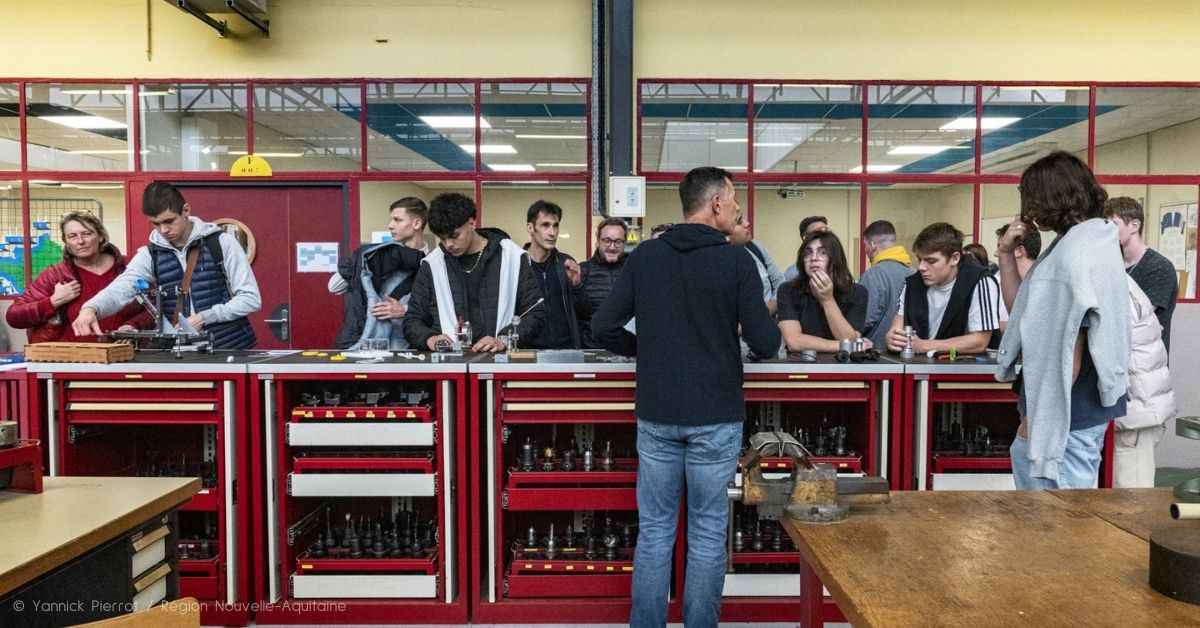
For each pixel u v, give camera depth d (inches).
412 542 109.0
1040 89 194.2
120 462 115.6
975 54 193.3
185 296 123.1
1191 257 195.5
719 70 193.2
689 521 87.5
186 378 100.5
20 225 197.6
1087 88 193.8
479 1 193.0
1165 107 194.1
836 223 200.8
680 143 195.3
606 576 104.2
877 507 58.7
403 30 193.5
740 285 82.9
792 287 121.4
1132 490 63.6
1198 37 192.5
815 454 104.8
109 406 100.8
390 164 196.4
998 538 51.8
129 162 196.1
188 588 101.7
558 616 103.4
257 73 193.8
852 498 60.1
